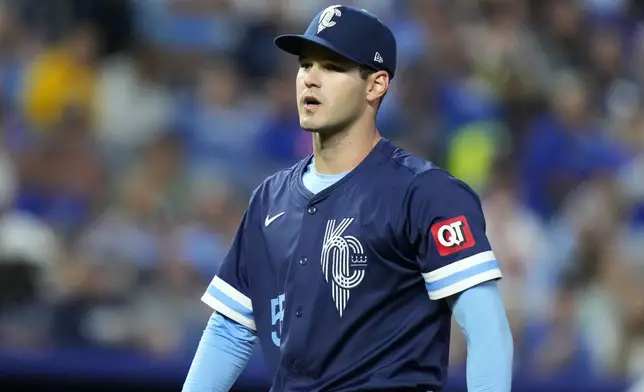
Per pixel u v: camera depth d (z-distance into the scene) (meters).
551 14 43.06
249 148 36.88
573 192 35.81
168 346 28.70
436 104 37.94
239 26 42.19
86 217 33.72
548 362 28.59
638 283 29.70
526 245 31.80
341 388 12.55
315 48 12.89
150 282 30.70
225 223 32.88
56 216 33.75
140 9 42.62
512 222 32.28
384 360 12.52
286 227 13.16
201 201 33.28
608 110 40.53
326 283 12.60
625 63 43.50
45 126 37.19
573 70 42.06
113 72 40.22
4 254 29.66
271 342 13.32
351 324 12.48
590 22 44.06
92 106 38.22
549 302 29.80
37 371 27.48
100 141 36.25
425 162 12.96
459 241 12.41
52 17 41.31
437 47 40.16
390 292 12.53
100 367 27.67
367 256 12.51
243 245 14.02
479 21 41.97
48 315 28.83
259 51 40.88
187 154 35.94
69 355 27.72
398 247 12.49
